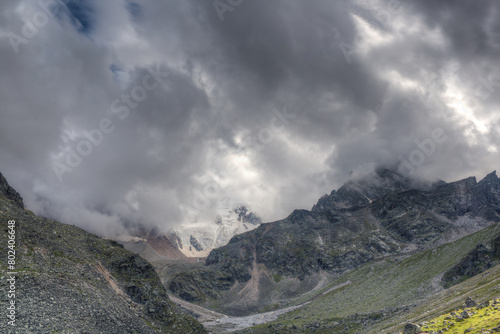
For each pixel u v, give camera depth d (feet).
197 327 418.31
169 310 420.36
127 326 298.15
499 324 208.95
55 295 258.16
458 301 442.91
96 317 268.62
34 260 296.30
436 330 243.40
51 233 377.30
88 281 318.65
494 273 520.01
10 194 431.84
